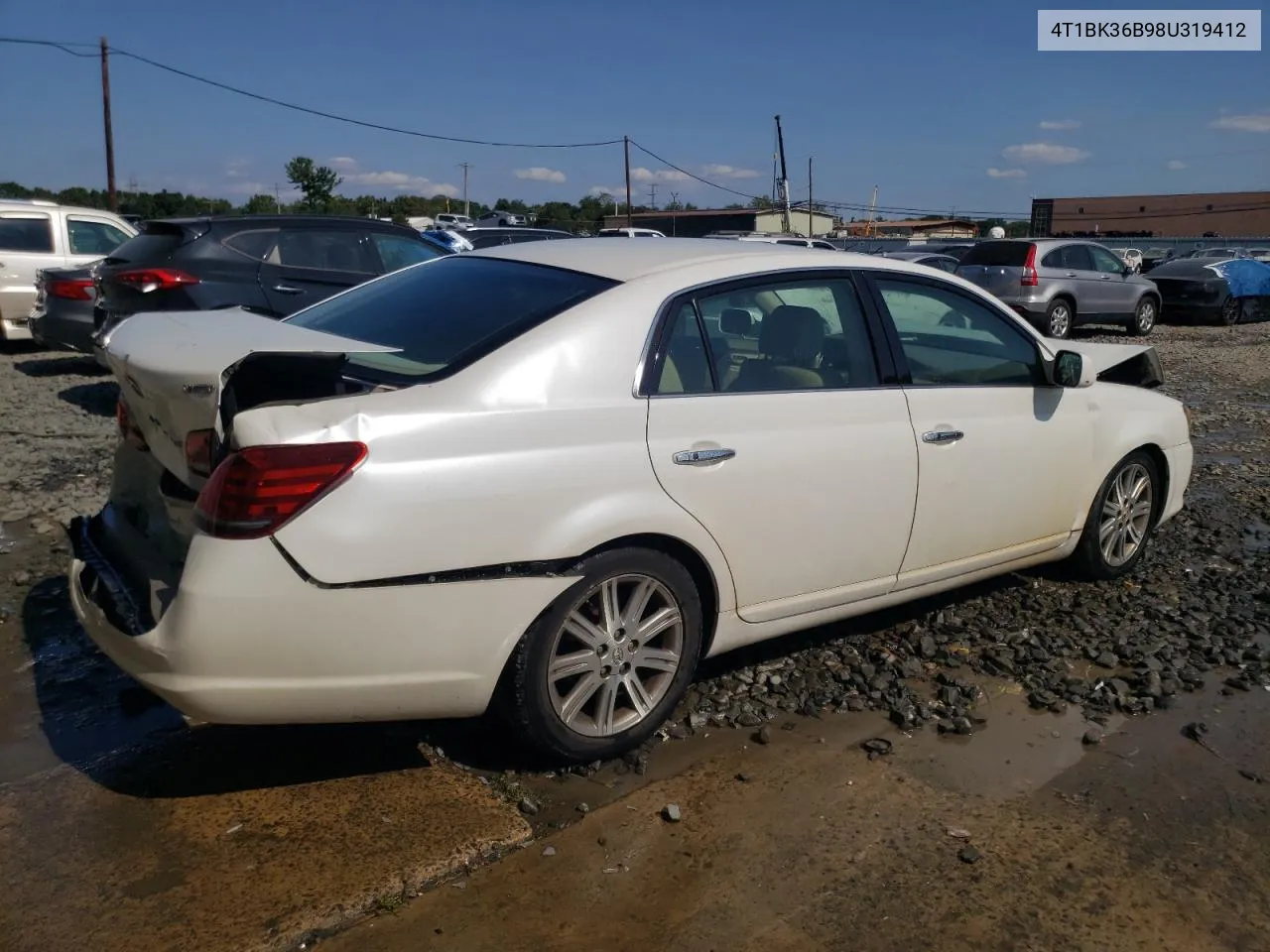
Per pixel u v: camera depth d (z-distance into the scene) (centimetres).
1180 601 496
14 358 1176
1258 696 404
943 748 358
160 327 332
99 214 1216
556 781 328
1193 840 308
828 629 451
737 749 352
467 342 321
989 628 456
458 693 301
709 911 270
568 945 256
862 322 394
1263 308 2088
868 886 282
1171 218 7281
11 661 396
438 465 288
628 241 401
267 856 282
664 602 342
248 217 808
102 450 733
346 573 276
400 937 257
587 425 314
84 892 266
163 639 274
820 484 367
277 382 309
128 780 318
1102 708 391
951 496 412
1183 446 530
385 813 304
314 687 282
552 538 304
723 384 350
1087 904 278
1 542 529
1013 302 1659
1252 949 264
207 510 273
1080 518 481
